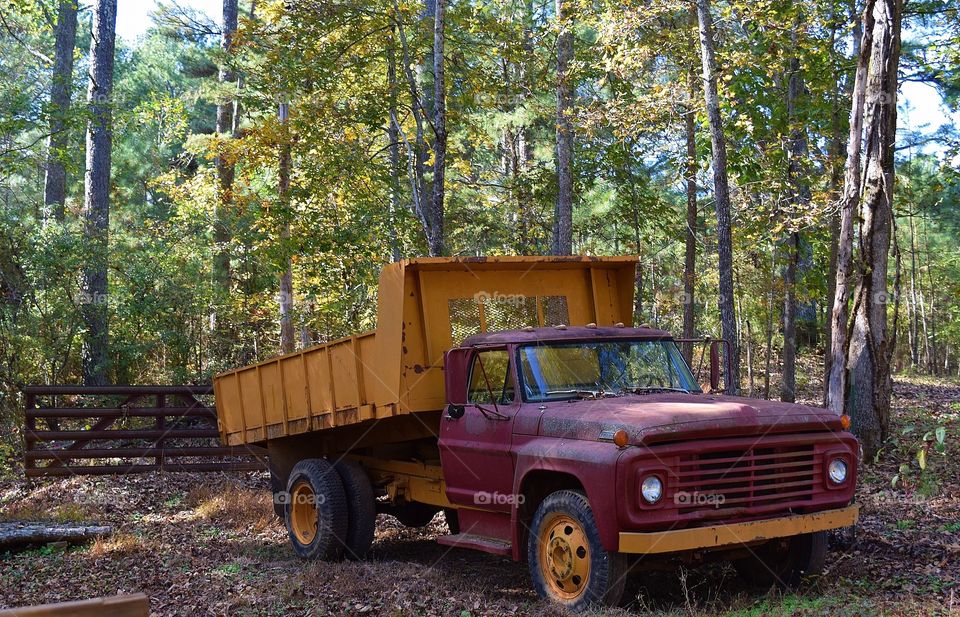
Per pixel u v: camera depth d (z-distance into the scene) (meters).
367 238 20.31
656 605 7.07
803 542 7.33
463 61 21.06
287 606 7.36
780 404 7.21
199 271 20.97
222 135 22.42
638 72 19.17
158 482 14.09
